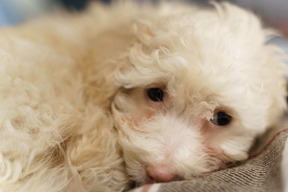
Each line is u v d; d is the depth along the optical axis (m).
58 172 0.25
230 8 0.32
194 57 0.25
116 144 0.26
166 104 0.27
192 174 0.25
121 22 0.37
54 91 0.27
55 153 0.26
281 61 0.31
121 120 0.27
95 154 0.26
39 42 0.32
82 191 0.25
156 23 0.30
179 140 0.26
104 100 0.29
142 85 0.27
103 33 0.35
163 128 0.26
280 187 0.21
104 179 0.25
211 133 0.27
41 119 0.25
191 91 0.25
